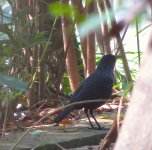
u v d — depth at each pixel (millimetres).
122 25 1798
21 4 11414
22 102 12836
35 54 12688
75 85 13867
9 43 8711
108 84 11789
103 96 11703
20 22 9430
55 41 14469
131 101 2568
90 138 9977
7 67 9641
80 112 13016
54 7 2326
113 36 1831
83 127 11234
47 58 14422
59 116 11102
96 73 11992
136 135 2504
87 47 13734
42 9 12617
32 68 12273
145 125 2479
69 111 11289
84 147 9688
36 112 12477
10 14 9820
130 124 2537
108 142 6824
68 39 13352
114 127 6695
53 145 9188
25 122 11656
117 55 12852
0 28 8930
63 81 15453
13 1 10047
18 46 8727
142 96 2492
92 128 11117
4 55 8734
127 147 2525
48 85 14805
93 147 9680
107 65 12102
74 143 9609
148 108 2467
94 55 13719
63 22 11367
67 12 2334
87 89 11523
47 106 13766
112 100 13625
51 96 14219
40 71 13414
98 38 14281
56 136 9961
